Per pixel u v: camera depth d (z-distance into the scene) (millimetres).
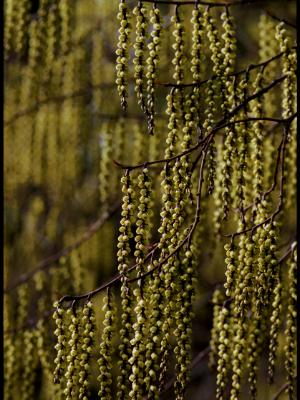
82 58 3107
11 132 3363
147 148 2680
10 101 3256
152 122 1590
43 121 3250
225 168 1700
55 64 2947
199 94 1646
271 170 2209
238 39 3836
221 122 1657
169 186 1596
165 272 1570
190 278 1584
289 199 2240
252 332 1892
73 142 3297
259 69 1993
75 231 3771
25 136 3348
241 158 1717
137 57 1588
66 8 2562
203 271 3645
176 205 1590
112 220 3613
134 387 1557
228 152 1690
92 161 3770
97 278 3553
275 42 2348
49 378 2490
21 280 2936
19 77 3197
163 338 1579
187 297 1580
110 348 1588
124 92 1589
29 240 3811
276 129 2311
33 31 2564
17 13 2424
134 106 3225
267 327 2371
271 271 1630
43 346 2498
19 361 2840
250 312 2033
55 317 1605
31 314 3473
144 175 1585
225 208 1707
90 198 3887
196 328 4480
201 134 1639
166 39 2840
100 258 3582
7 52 2553
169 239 1652
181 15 1650
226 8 1705
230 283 1669
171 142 1627
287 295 2123
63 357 1608
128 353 1598
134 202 1594
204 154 1608
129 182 1589
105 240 3498
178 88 1630
